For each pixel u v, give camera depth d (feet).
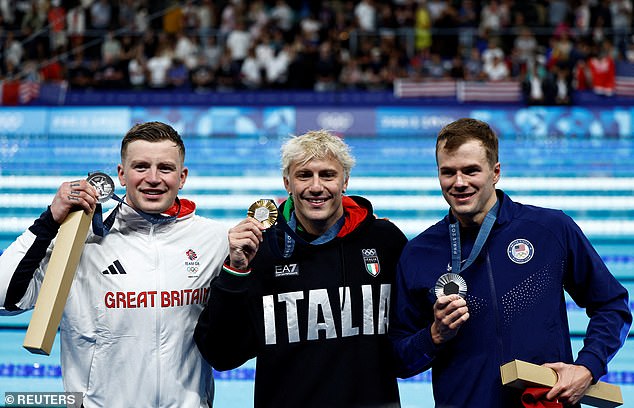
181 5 96.02
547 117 86.63
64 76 89.76
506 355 16.60
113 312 17.29
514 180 66.03
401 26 95.66
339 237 17.76
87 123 85.40
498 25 96.43
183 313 17.67
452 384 16.98
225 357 17.58
